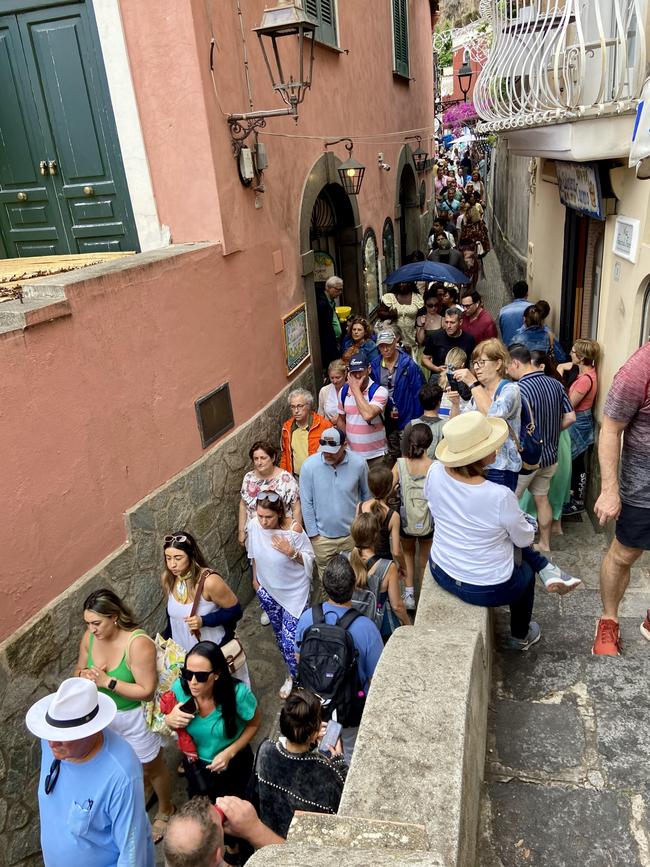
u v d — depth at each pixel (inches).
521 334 285.9
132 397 177.3
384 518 186.9
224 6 219.9
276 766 112.0
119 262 183.5
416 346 376.5
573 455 236.1
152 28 203.8
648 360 123.9
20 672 139.3
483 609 136.7
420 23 629.9
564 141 199.6
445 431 133.3
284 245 278.8
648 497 130.6
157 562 188.1
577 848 102.3
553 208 345.4
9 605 138.1
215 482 221.0
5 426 136.3
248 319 244.8
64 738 99.3
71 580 156.3
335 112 352.5
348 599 145.1
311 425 245.3
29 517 143.0
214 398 219.8
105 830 105.6
